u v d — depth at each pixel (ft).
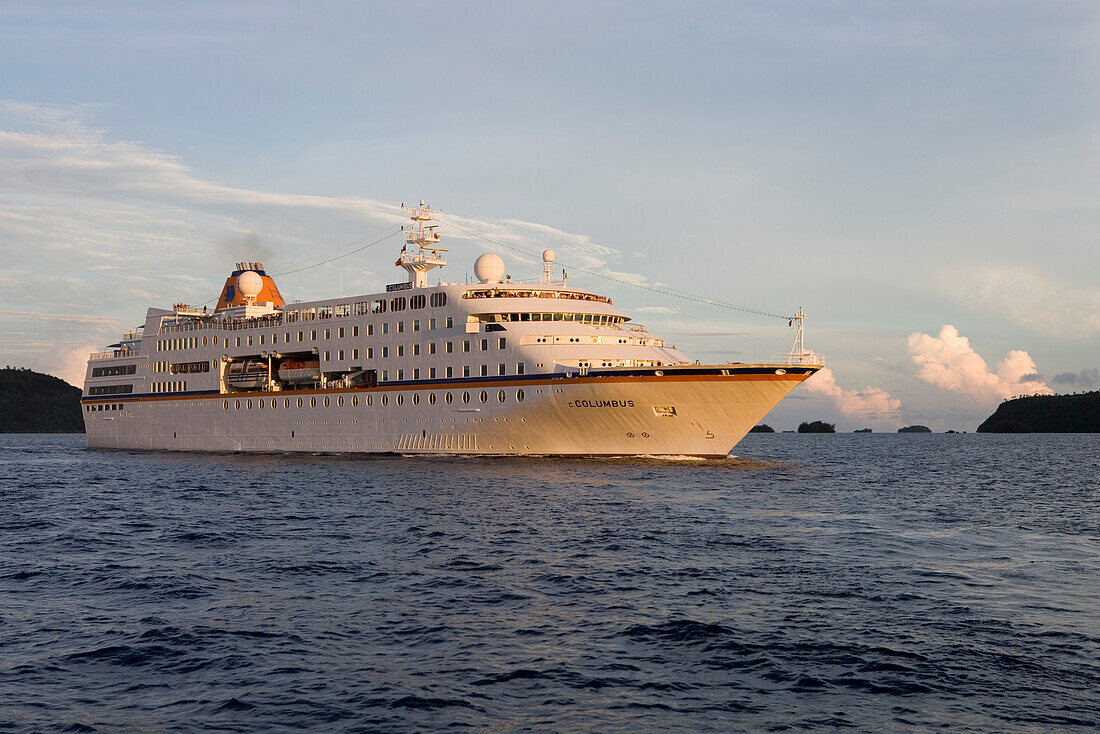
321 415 313.32
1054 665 73.00
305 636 80.89
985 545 131.75
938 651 76.43
